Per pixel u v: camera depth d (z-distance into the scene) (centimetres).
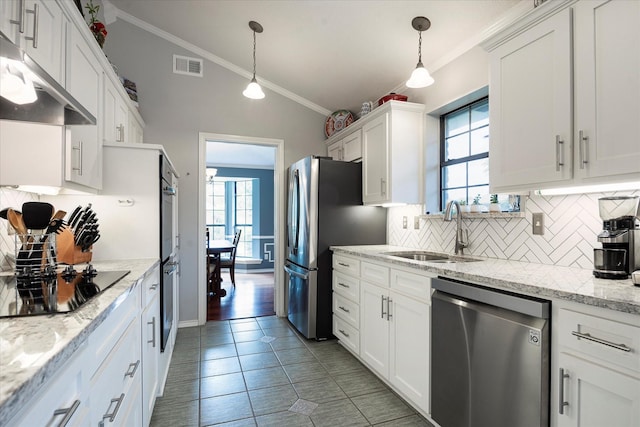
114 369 107
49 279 133
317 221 302
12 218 137
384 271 217
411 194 271
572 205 165
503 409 128
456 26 221
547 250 176
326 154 400
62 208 197
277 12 261
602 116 124
